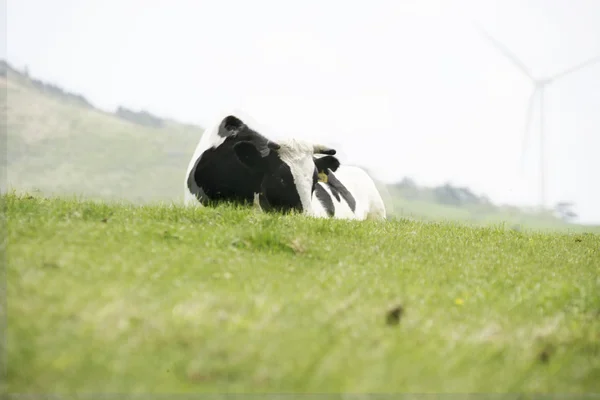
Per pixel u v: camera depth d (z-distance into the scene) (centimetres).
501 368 1165
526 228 3125
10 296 1235
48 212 1978
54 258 1468
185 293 1358
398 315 1348
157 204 2473
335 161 3022
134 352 1091
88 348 1082
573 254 2280
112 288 1324
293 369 1068
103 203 2264
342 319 1290
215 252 1728
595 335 1379
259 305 1302
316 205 3025
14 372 1012
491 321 1395
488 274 1842
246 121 2948
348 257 1845
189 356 1095
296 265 1727
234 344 1129
